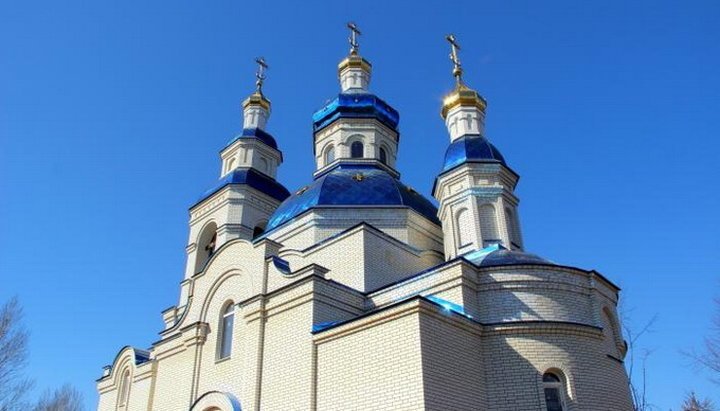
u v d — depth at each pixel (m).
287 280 20.94
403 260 25.73
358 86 38.88
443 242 29.70
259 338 20.44
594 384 17.84
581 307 19.61
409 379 15.47
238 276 23.55
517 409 16.92
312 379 17.86
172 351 25.30
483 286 19.47
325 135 36.28
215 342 23.12
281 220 30.17
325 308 19.50
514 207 28.62
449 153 29.88
